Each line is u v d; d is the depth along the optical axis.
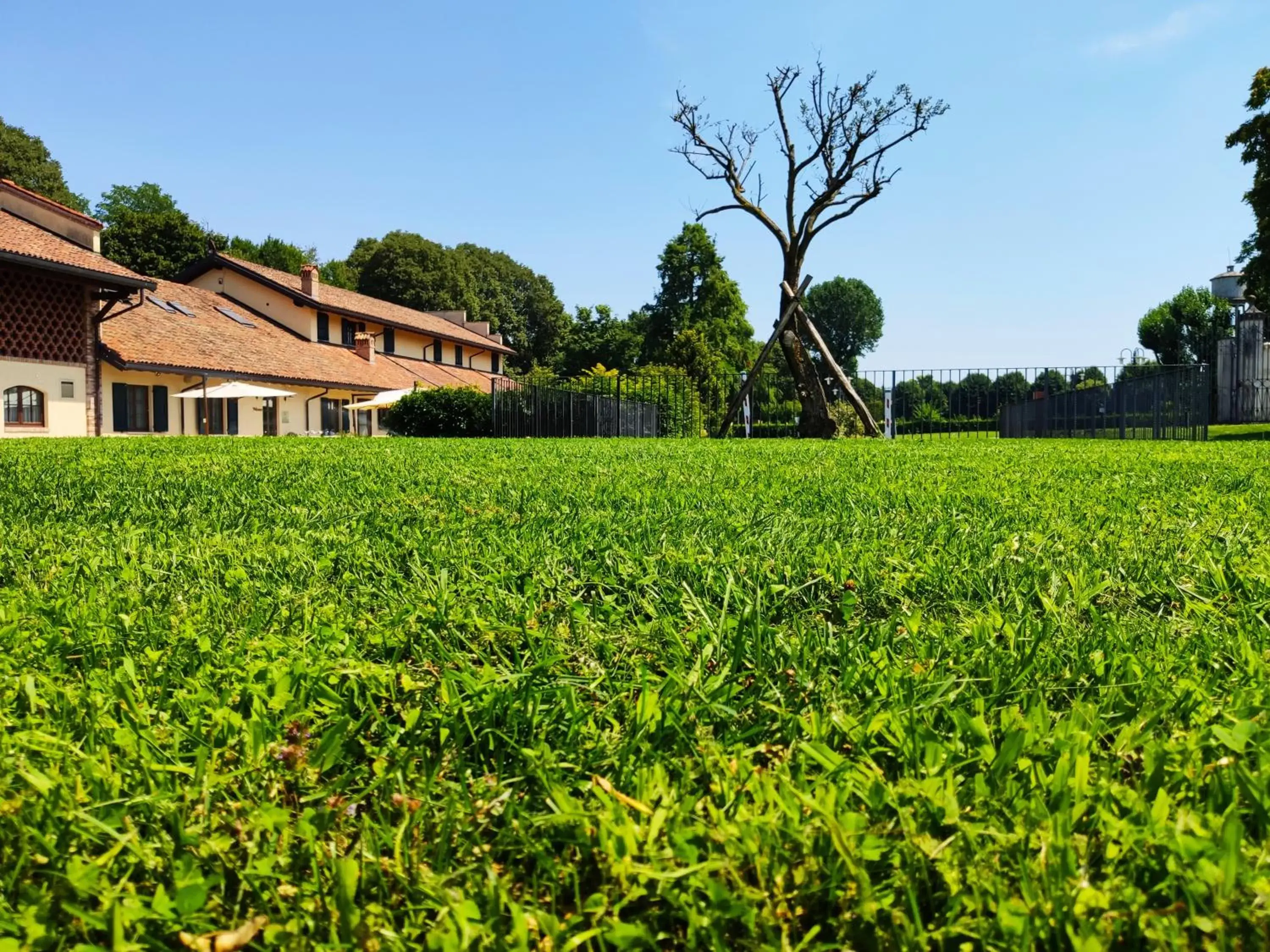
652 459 7.66
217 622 1.81
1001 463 6.99
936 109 19.88
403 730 1.21
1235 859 0.74
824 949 0.75
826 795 0.93
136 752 1.11
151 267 46.97
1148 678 1.30
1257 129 24.83
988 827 0.88
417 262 60.19
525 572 2.22
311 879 0.88
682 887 0.82
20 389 20.88
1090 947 0.69
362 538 2.92
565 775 1.09
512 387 20.98
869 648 1.54
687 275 53.69
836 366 19.69
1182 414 15.25
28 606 1.88
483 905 0.83
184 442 12.70
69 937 0.79
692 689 1.30
